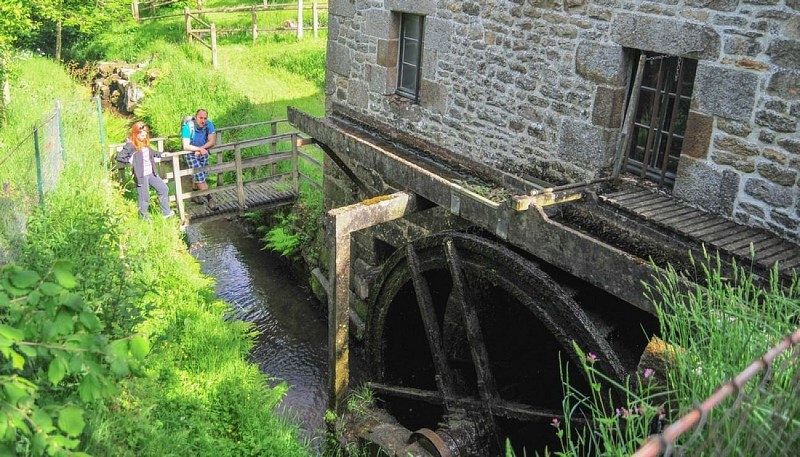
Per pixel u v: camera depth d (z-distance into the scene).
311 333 7.30
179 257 7.58
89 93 14.08
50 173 7.06
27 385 2.05
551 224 4.02
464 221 5.73
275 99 12.46
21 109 10.51
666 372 2.66
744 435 1.99
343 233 4.80
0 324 2.02
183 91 12.74
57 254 4.77
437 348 5.15
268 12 16.88
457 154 5.71
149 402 4.09
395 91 6.54
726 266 3.51
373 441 4.84
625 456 2.28
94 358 2.30
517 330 5.22
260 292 8.05
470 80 5.60
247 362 6.29
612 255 3.71
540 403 5.19
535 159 5.19
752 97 3.79
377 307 5.82
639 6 4.24
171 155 8.12
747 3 3.72
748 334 2.43
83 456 2.08
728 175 3.99
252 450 4.67
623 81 4.50
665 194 4.36
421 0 5.86
